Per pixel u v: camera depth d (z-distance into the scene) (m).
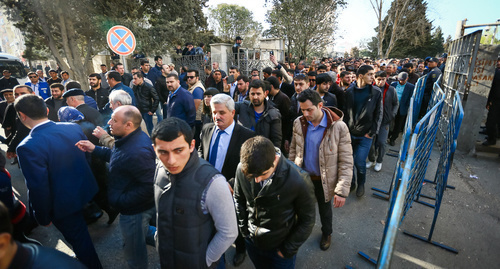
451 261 2.46
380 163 4.43
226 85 5.92
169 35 13.59
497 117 4.80
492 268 2.38
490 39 4.86
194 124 4.28
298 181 1.45
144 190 1.86
